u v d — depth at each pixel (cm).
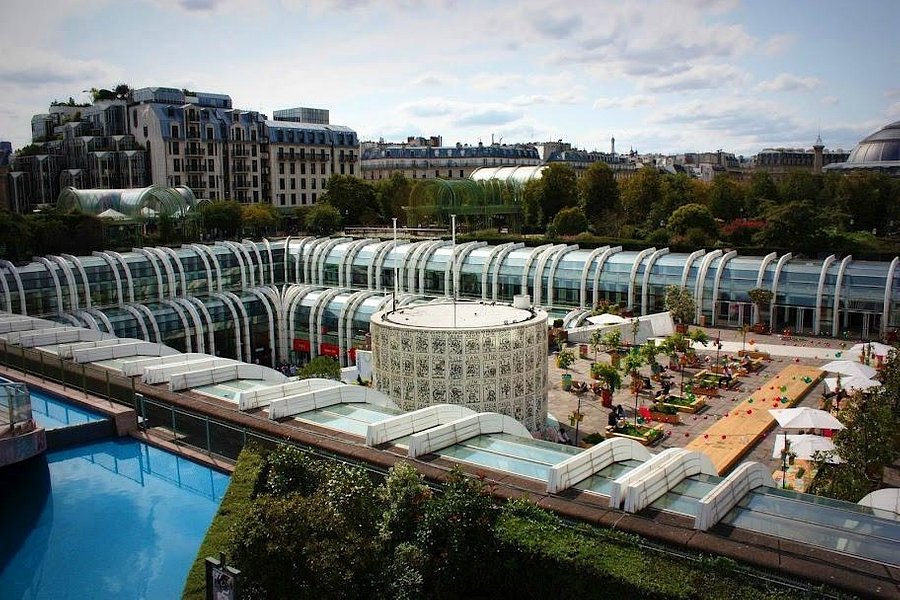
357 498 2931
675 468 3172
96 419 4553
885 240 14912
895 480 5188
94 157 19238
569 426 6731
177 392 4612
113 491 3841
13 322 6794
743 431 6388
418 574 2684
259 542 2547
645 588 2431
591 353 9069
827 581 2372
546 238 13600
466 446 3697
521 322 5931
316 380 4591
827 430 6300
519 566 2717
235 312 11831
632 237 15675
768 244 13462
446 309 6756
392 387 6016
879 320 9438
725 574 2478
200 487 3825
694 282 10406
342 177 19175
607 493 3094
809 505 2933
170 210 14275
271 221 17150
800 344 9394
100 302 10731
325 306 12025
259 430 3928
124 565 3294
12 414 3916
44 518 3641
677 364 8494
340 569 2523
